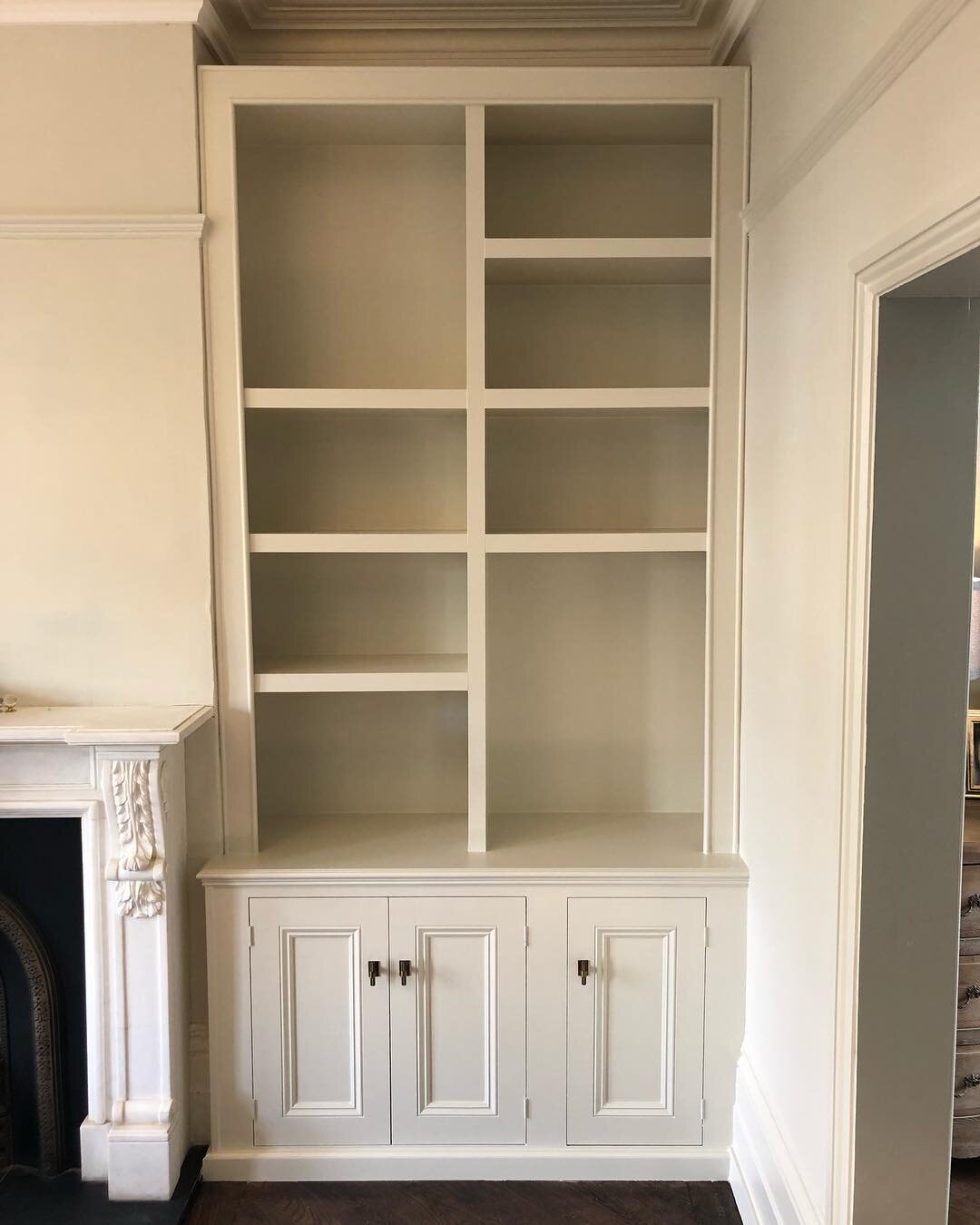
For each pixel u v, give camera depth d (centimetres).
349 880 223
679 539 229
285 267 250
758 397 216
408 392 226
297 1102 229
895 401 152
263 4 231
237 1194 223
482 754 232
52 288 221
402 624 262
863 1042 162
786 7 193
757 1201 204
